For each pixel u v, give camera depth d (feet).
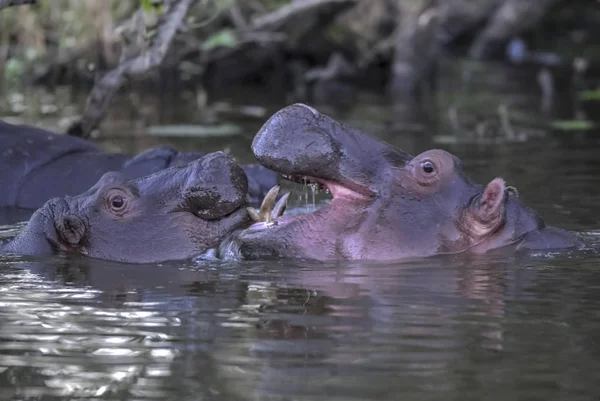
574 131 102.89
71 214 55.16
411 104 122.83
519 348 37.93
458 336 39.40
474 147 92.07
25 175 68.08
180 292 46.34
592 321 41.34
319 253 51.93
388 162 52.44
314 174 51.65
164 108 117.29
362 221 52.06
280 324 40.93
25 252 54.85
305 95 130.52
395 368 35.81
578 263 50.88
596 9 196.34
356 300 44.39
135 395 33.50
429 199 52.42
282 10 138.10
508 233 53.26
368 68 140.26
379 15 161.17
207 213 54.80
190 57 135.44
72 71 132.26
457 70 157.48
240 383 34.40
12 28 134.41
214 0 132.05
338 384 34.27
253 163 80.33
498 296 45.06
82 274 50.42
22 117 103.35
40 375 35.37
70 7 133.80
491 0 177.17
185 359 36.86
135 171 67.00
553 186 73.72
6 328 40.75
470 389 33.83
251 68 139.54
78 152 71.31
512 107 120.16
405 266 50.14
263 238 52.60
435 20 142.10
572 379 34.76
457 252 52.24
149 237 54.29
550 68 160.25
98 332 40.14
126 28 79.77
